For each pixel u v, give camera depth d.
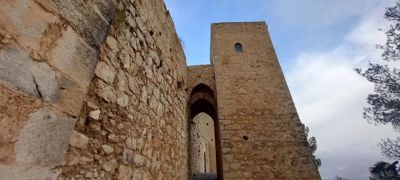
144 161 3.04
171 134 4.46
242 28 9.52
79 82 1.44
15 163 1.01
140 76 3.15
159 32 4.21
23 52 1.09
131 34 2.98
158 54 4.04
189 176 7.01
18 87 1.05
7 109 1.00
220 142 6.80
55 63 1.27
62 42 1.34
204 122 15.41
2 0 1.02
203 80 8.32
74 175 1.72
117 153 2.36
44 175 1.15
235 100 7.36
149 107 3.39
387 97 6.77
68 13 1.42
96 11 1.72
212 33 9.53
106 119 2.22
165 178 3.89
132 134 2.74
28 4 1.15
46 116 1.19
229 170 6.04
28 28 1.13
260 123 6.82
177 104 5.18
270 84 7.68
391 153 6.79
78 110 1.41
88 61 1.54
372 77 7.16
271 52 8.62
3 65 0.99
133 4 3.13
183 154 5.35
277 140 6.46
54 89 1.25
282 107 7.12
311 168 5.94
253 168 6.03
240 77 7.93
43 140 1.16
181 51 6.32
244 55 8.59
